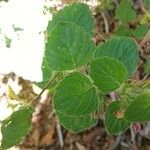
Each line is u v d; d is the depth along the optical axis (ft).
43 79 0.75
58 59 0.63
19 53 1.54
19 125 0.69
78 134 1.86
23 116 0.69
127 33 1.24
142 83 0.67
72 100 0.61
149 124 1.70
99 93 0.62
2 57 1.55
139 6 1.68
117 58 0.65
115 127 0.66
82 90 0.60
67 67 0.63
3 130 0.69
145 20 1.07
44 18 1.47
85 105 0.61
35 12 1.50
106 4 1.25
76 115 0.62
